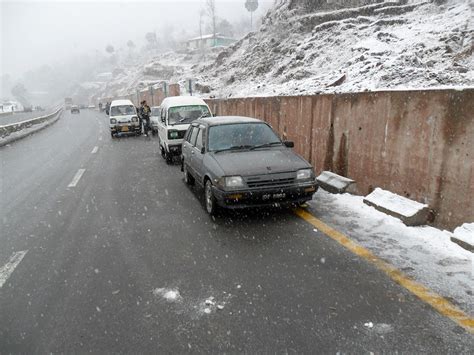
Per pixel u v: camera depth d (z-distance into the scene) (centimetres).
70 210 655
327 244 463
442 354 268
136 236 518
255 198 531
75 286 383
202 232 524
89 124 3372
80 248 483
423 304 327
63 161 1218
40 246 495
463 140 443
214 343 287
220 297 352
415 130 516
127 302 349
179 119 1102
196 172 677
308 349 277
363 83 1137
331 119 725
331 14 2628
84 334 305
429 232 476
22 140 2022
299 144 865
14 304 354
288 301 341
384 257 418
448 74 961
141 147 1498
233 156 592
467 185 443
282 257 434
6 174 1030
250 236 502
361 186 648
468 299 331
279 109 962
